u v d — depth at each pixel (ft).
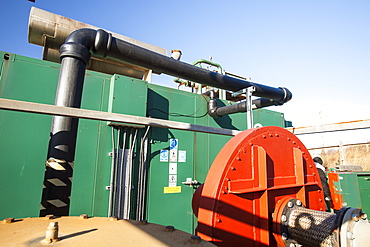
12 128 9.78
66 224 5.16
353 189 14.38
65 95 7.89
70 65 8.23
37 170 9.97
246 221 5.88
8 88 10.07
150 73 15.85
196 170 14.87
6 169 9.41
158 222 12.86
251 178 6.26
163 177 13.47
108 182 11.57
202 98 16.33
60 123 7.97
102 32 8.81
